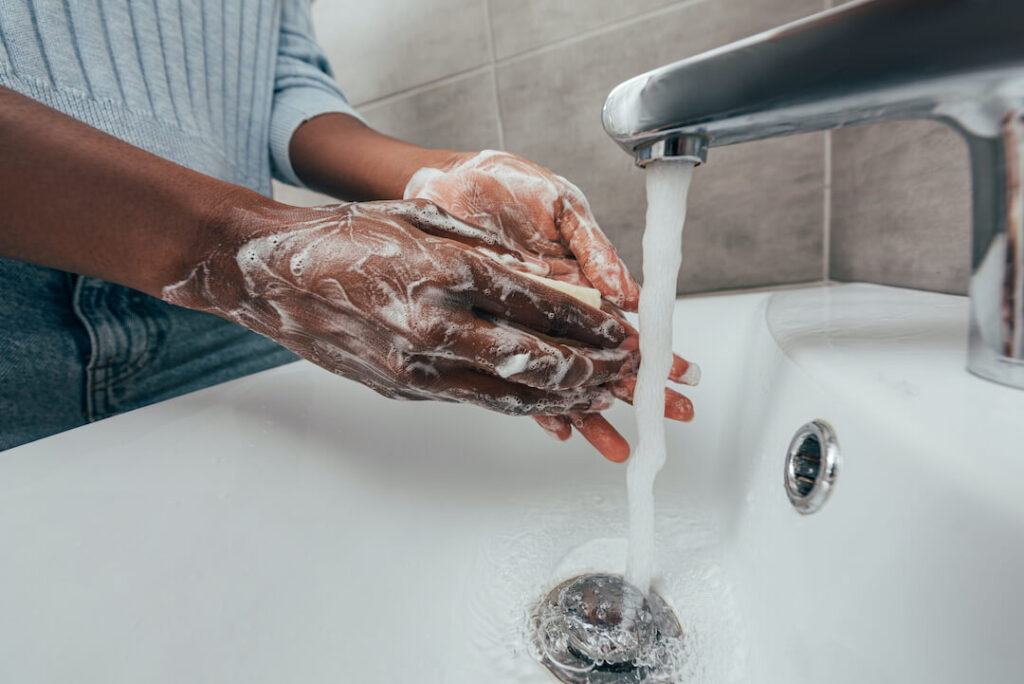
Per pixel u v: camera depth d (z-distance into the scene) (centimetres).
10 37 36
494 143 62
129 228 24
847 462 18
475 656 26
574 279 36
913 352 22
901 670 14
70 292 38
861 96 13
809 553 20
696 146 17
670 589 28
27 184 23
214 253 23
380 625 25
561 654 25
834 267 49
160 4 44
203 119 48
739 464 30
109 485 22
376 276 22
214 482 24
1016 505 11
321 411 31
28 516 19
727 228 54
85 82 39
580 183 59
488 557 31
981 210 17
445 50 62
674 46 51
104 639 17
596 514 34
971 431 14
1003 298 17
